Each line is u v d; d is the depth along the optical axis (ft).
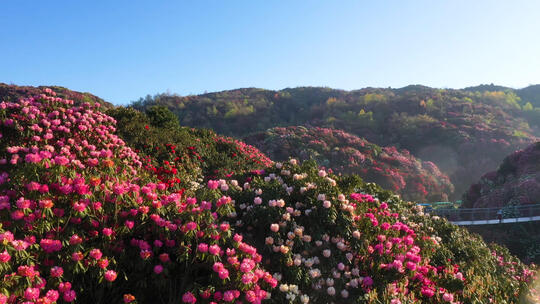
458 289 17.42
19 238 11.98
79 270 11.50
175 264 13.84
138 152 37.11
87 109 33.14
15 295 10.07
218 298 12.32
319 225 17.24
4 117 27.40
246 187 20.04
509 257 28.99
